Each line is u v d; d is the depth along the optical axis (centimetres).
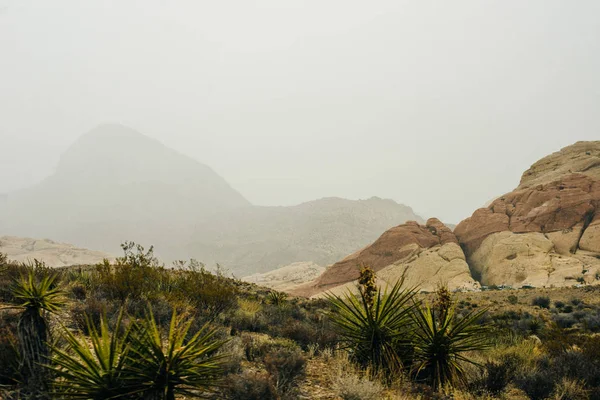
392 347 718
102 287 1057
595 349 922
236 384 535
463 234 6869
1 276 1009
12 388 430
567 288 3556
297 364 651
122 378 382
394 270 6359
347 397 585
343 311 792
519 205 6531
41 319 466
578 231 5619
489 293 3694
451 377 707
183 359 414
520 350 1045
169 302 1007
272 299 2114
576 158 7112
